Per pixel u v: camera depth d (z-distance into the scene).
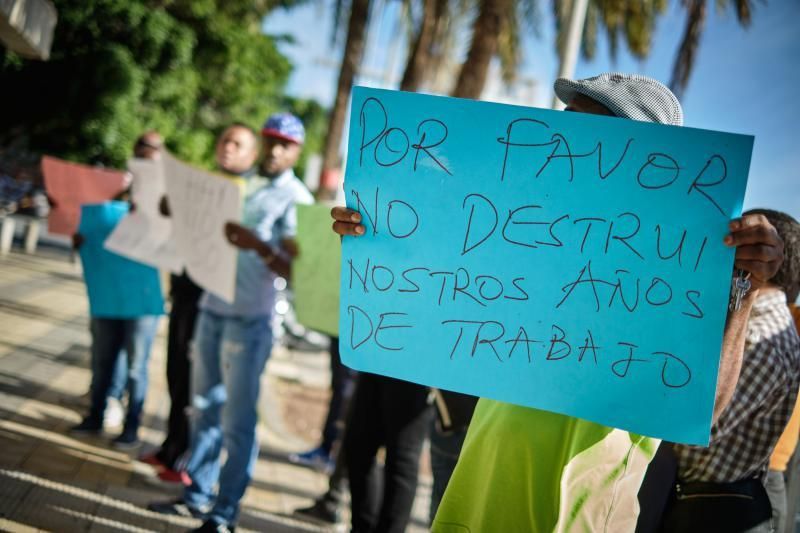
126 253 5.00
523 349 2.21
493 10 11.19
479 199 2.23
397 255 2.30
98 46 17.84
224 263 4.02
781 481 3.10
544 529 2.19
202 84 22.50
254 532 4.30
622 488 2.16
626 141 2.11
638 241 2.11
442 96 2.24
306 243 4.95
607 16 14.66
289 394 9.37
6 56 16.45
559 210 2.17
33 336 8.37
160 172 5.07
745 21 9.88
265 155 4.46
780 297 2.57
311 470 6.05
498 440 2.26
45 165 6.04
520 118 2.19
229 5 23.23
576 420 2.21
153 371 8.44
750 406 2.42
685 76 12.17
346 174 2.32
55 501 3.98
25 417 5.43
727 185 2.04
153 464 4.95
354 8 16.84
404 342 2.31
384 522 3.51
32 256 17.52
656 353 2.11
